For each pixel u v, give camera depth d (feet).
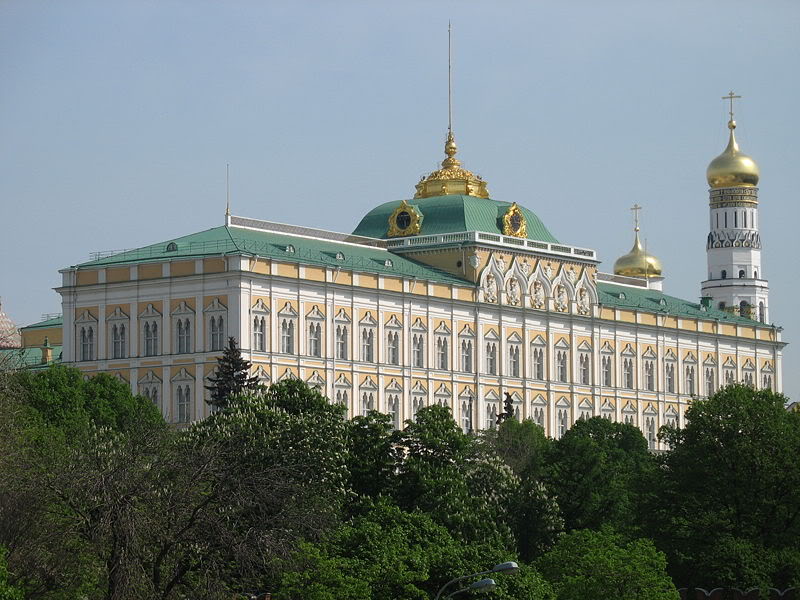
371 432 511.81
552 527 543.39
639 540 498.28
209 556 353.92
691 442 572.10
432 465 504.43
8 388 484.74
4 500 357.20
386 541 424.87
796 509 554.46
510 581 431.02
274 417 487.61
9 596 322.55
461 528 475.31
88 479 350.02
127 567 341.82
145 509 349.20
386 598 410.11
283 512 387.14
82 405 595.06
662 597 470.80
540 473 586.45
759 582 525.34
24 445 427.33
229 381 626.23
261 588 396.78
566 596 469.16
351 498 484.33
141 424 411.75
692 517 553.23
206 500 355.15
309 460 473.26
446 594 424.05
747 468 556.51
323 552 401.90
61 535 349.00
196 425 490.08
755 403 574.97
